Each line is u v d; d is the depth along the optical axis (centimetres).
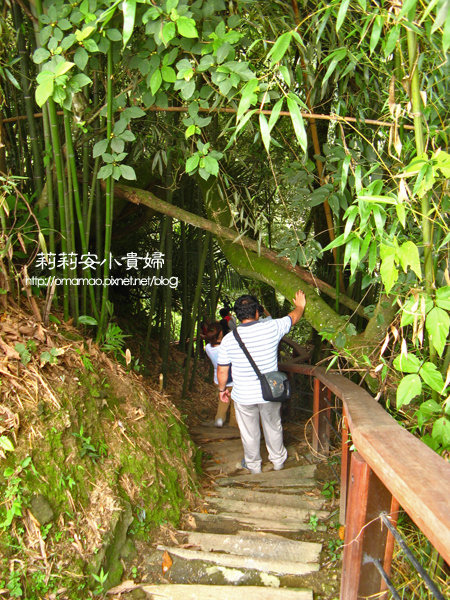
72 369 272
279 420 371
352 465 171
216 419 521
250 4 255
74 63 221
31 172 366
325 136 350
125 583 225
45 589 202
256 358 353
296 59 294
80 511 229
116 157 254
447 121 201
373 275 240
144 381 350
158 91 258
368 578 170
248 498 316
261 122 158
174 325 818
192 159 240
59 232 310
